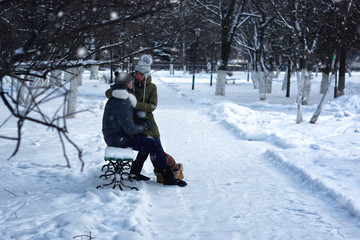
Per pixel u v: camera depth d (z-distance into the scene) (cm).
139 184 567
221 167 726
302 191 572
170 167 590
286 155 770
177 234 407
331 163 696
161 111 1658
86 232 375
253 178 649
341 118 1397
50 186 563
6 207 461
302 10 1341
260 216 467
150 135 580
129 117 523
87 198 484
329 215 470
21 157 754
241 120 1338
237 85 4341
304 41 1304
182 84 3953
